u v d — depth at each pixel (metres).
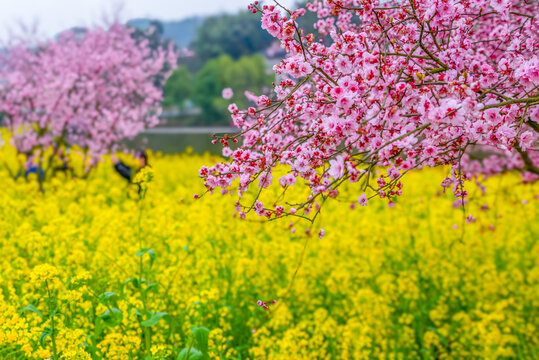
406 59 3.29
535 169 5.16
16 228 7.26
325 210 9.31
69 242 6.45
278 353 5.01
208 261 6.31
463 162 7.44
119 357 4.25
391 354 5.54
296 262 6.99
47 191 10.74
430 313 6.39
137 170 12.16
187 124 42.66
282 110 3.91
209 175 3.45
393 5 4.34
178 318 5.45
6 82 15.52
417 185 13.15
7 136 16.95
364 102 3.25
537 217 9.82
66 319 4.60
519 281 7.20
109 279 5.46
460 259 7.74
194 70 47.22
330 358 5.55
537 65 2.97
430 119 2.92
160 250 6.57
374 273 7.29
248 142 3.90
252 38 48.72
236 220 7.35
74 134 15.53
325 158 3.39
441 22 3.75
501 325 6.29
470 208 9.29
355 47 3.53
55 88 14.84
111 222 6.95
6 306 4.17
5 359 3.84
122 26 16.16
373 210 10.45
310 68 3.31
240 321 6.18
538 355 5.75
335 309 6.41
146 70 16.33
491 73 3.36
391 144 3.11
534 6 4.48
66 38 16.05
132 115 15.66
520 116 3.36
